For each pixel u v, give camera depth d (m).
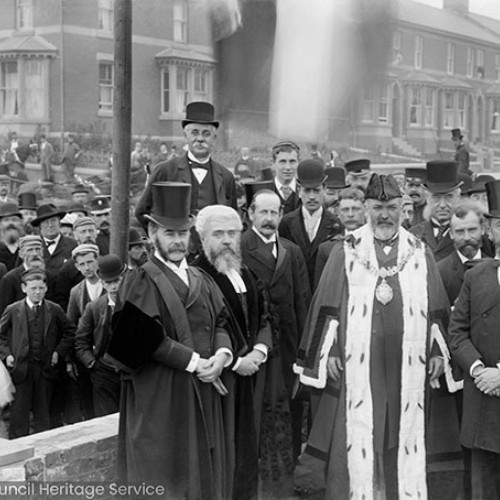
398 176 6.18
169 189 3.95
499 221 4.11
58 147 16.80
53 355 5.73
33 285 5.73
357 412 4.18
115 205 5.60
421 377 4.18
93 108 17.78
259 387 4.54
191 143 5.15
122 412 3.95
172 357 3.79
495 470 4.12
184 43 15.54
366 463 4.15
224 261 4.25
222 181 5.18
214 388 3.98
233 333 4.13
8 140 17.53
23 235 7.34
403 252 4.25
